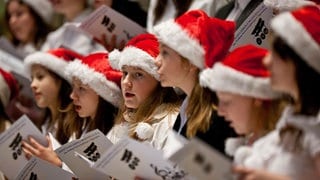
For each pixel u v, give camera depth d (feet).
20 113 24.06
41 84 21.97
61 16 27.86
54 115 21.98
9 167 17.57
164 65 16.53
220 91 13.89
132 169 14.70
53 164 17.21
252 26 17.11
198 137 15.58
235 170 12.09
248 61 13.83
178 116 16.75
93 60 19.81
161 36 16.46
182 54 16.25
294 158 12.56
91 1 25.90
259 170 12.00
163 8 22.11
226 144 14.10
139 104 17.94
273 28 12.83
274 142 12.99
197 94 15.88
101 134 16.65
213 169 12.37
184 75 16.42
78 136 20.45
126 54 17.89
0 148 17.42
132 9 22.70
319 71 12.58
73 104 20.63
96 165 14.79
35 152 17.53
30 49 27.66
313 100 12.55
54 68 21.91
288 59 12.56
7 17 28.17
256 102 13.71
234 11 19.83
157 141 17.08
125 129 18.38
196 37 16.30
